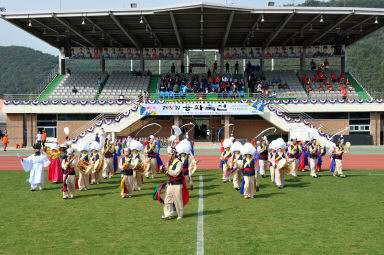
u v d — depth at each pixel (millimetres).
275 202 11602
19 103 41156
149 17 38719
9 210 10758
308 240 7711
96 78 49094
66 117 42062
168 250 7141
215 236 8039
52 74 50688
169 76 47938
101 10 36812
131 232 8422
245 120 42688
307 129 37219
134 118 38000
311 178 16922
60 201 12086
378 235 8047
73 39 49656
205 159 26141
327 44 53938
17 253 7074
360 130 41000
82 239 7918
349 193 13031
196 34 46406
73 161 12609
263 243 7527
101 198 12586
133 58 51750
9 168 22141
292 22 41438
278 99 40875
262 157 17016
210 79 45062
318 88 44500
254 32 45312
